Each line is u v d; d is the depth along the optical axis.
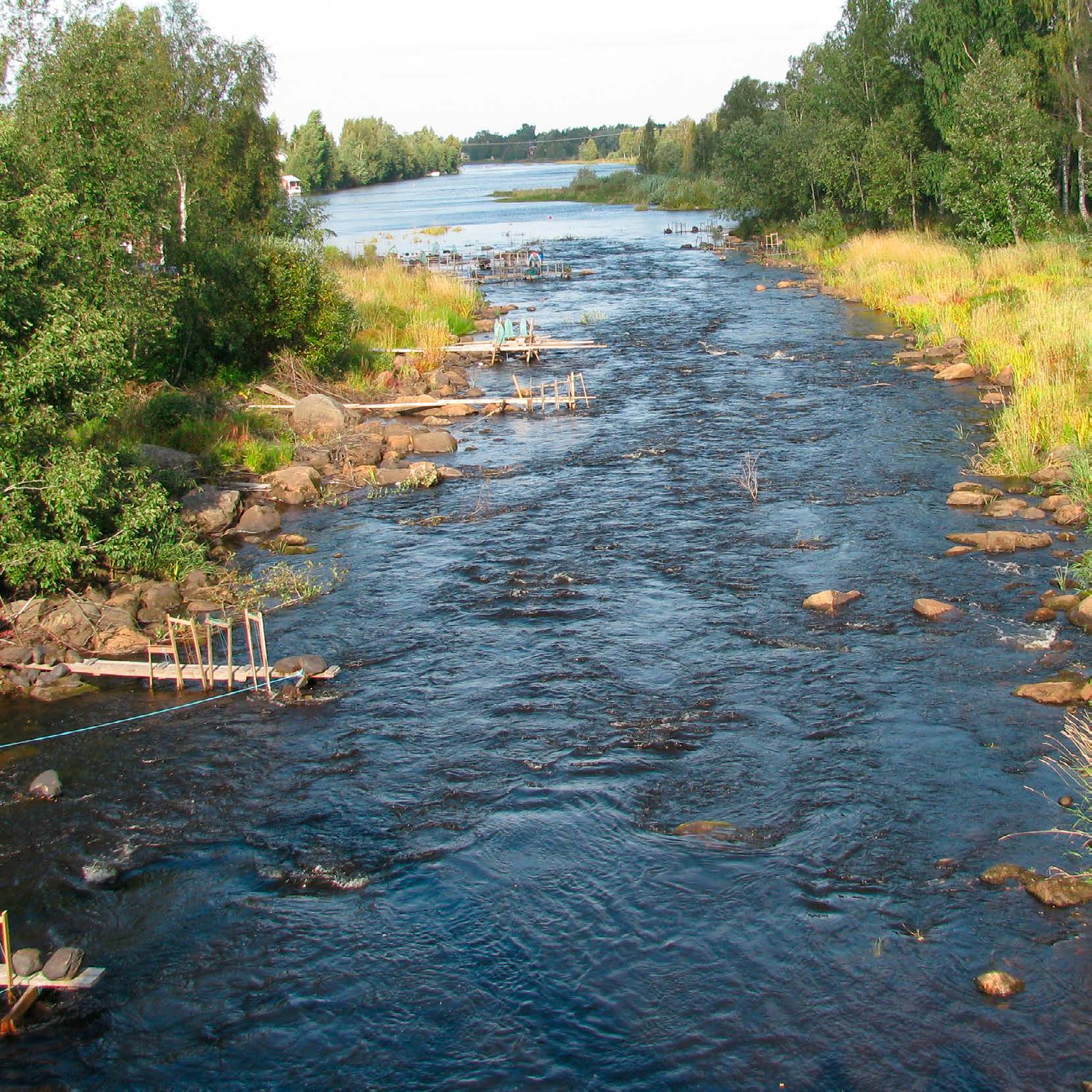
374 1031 8.72
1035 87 50.59
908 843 10.60
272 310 30.70
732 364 34.47
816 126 70.31
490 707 13.90
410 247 79.38
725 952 9.32
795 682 13.96
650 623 16.05
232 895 10.52
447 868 10.73
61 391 16.67
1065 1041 8.11
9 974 9.20
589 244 78.00
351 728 13.57
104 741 13.55
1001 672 13.78
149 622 16.97
